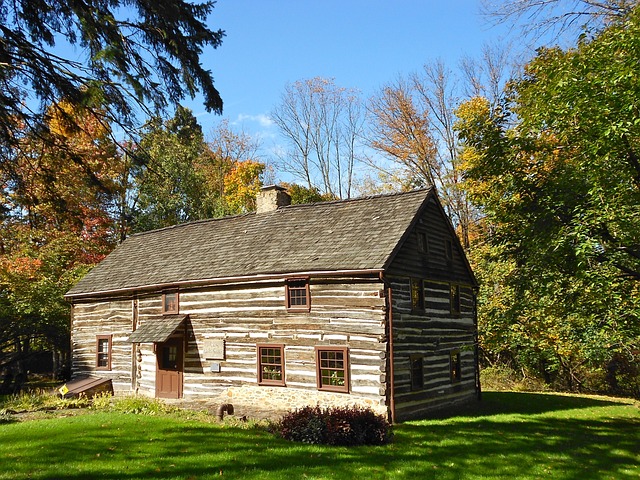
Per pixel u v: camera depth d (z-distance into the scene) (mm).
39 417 15977
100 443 11859
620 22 11695
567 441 13305
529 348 23812
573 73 10891
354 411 12898
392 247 16453
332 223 19547
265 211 22703
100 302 23844
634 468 10750
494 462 10984
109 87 8617
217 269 19828
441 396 18766
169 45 9055
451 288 20609
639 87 9953
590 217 10812
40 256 26875
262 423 14430
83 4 8297
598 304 11211
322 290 17234
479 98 30297
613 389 26203
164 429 13367
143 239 26781
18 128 9039
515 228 13273
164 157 34219
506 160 13086
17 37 8195
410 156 33750
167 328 19828
